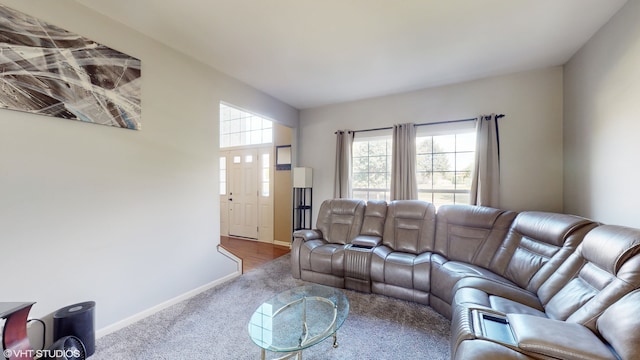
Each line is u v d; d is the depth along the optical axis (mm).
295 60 2777
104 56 1998
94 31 1942
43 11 1693
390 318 2258
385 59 2754
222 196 5594
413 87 3568
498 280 2076
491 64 2863
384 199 4035
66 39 1795
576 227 1832
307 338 1576
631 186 1793
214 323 2174
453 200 3533
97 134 1976
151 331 2055
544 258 1951
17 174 1604
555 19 2041
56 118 1762
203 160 2838
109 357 1744
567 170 2770
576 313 1351
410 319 2240
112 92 2049
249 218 5258
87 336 1720
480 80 3279
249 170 5258
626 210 1844
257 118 5188
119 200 2113
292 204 4504
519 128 3080
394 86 3531
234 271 3223
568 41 2373
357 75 3170
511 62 2811
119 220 2111
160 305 2402
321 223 3670
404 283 2559
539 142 2988
